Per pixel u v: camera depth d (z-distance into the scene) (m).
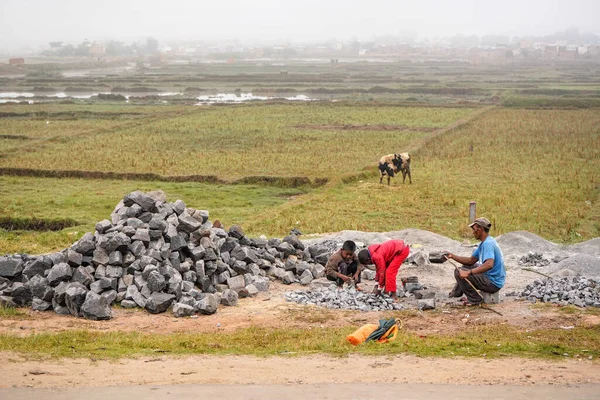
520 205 24.19
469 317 11.22
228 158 34.62
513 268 14.52
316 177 29.67
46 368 8.27
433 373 8.35
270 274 13.70
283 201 26.31
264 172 30.89
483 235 11.72
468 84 94.56
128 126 47.78
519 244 16.39
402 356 9.12
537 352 9.34
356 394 7.39
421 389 7.63
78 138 41.84
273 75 113.19
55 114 55.06
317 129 46.88
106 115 54.72
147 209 12.67
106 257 11.81
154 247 12.21
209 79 104.44
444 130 46.00
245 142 40.75
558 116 56.31
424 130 46.41
